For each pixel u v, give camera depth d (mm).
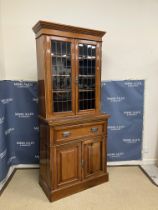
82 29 1947
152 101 2709
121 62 2604
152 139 2775
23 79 2506
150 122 2754
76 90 2041
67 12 2447
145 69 2645
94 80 2150
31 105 2545
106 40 2545
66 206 1886
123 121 2697
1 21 2346
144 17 2549
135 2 2514
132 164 2770
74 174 2066
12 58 2461
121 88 2633
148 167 2701
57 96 1963
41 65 1917
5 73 2457
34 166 2662
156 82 2678
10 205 1901
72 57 1965
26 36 2438
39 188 2197
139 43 2592
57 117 1967
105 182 2297
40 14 2414
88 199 1991
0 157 2168
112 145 2721
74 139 2012
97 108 2211
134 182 2311
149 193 2098
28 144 2617
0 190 2146
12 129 2561
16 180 2361
